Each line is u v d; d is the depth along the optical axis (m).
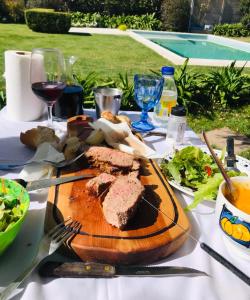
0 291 0.74
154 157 1.38
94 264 0.81
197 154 1.27
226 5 19.70
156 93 1.79
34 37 12.11
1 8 15.42
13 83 1.69
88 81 3.26
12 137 1.59
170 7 17.59
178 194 1.18
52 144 1.37
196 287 0.79
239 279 0.83
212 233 0.99
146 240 0.87
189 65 9.15
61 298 0.74
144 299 0.75
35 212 1.00
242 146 4.49
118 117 1.70
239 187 0.96
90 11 17.95
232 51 13.94
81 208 0.99
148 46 12.00
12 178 1.23
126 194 0.97
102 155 1.24
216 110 5.54
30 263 0.80
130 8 18.08
